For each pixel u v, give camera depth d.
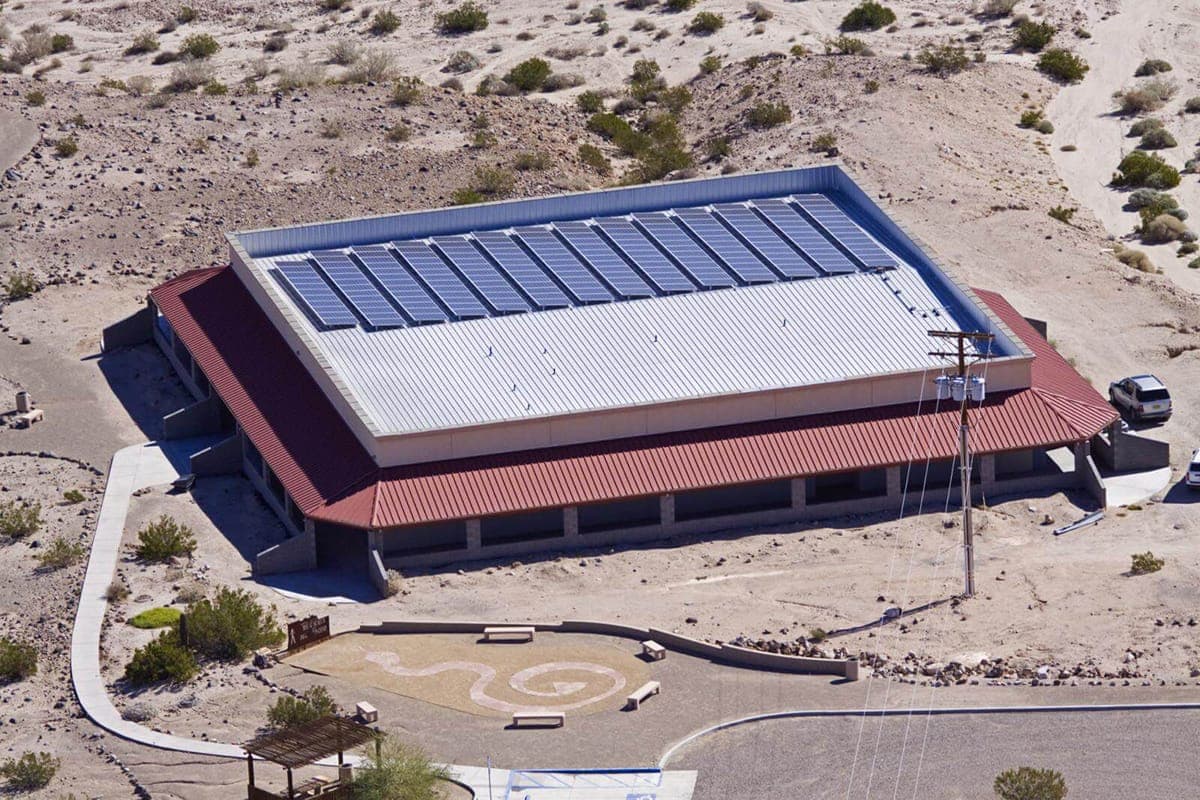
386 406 92.00
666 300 99.50
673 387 93.75
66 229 125.62
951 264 120.19
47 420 104.50
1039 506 93.06
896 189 130.38
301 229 104.44
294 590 86.69
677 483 90.25
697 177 135.12
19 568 88.44
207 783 70.81
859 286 100.88
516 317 98.06
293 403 95.25
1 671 78.62
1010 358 95.31
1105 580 85.50
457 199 129.75
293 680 78.44
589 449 91.25
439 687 77.88
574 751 72.88
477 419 91.31
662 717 75.12
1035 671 77.31
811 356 95.94
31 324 115.00
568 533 89.81
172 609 83.81
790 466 91.50
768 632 81.56
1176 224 127.12
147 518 93.06
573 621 82.50
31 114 141.38
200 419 101.94
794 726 74.00
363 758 71.75
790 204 108.44
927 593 84.94
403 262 102.69
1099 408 97.25
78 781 71.06
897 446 92.81
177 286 107.88
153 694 76.94
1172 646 79.12
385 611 84.56
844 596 84.94
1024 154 140.88
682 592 85.94
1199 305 115.31
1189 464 95.12
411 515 87.19
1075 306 115.19
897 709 74.81
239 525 92.56
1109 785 69.00
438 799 69.44
